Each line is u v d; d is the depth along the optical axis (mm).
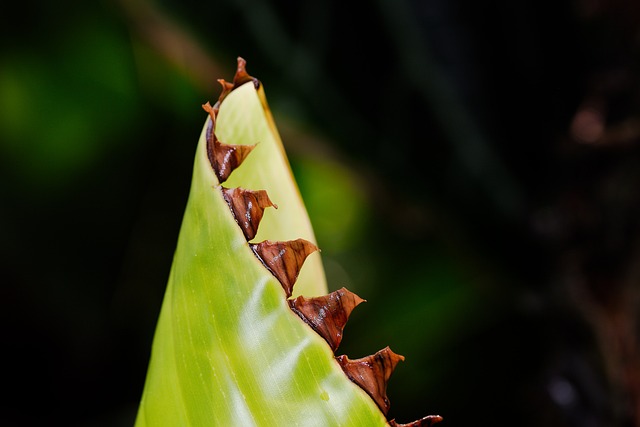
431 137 1435
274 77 1340
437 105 1424
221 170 645
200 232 642
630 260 1443
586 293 1477
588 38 1419
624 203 1441
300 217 703
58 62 2053
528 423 1654
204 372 637
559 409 1499
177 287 648
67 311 2006
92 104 2074
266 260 634
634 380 1439
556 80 1446
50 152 2064
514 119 1454
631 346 1451
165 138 2076
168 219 2070
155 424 651
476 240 1499
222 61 1322
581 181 1471
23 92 2059
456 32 1418
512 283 1529
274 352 629
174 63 1376
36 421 1977
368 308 2080
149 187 2074
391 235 2180
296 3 1319
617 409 1449
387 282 2107
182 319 644
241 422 630
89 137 2076
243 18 1295
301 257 634
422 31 1396
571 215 1473
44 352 1996
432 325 2023
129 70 2057
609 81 1429
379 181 1452
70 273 2031
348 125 1395
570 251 1481
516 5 1405
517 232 1490
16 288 1985
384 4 1365
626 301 1451
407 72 1398
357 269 2223
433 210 1478
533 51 1430
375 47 1377
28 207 2023
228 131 695
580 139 1443
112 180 2070
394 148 1430
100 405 2008
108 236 2051
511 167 1471
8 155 2037
